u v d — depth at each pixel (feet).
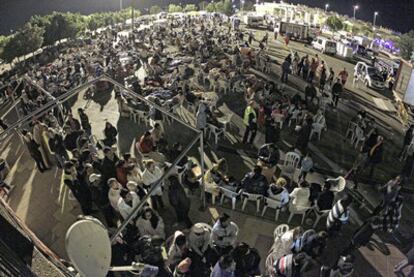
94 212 30.50
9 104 55.11
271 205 29.91
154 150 36.65
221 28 128.26
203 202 31.60
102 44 94.27
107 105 54.70
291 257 22.38
